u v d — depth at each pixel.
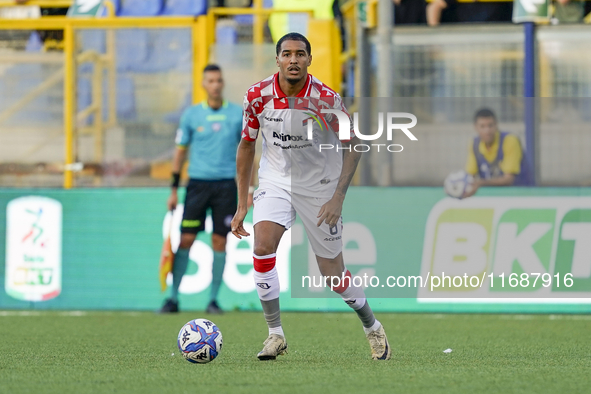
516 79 28.91
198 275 28.38
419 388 12.43
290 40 14.89
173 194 27.84
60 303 28.75
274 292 15.77
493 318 26.05
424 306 27.55
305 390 12.22
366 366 15.09
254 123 15.55
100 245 28.75
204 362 15.46
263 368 14.77
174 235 28.39
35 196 28.81
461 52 29.11
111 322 24.67
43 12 34.50
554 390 12.32
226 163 27.23
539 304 27.33
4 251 28.80
